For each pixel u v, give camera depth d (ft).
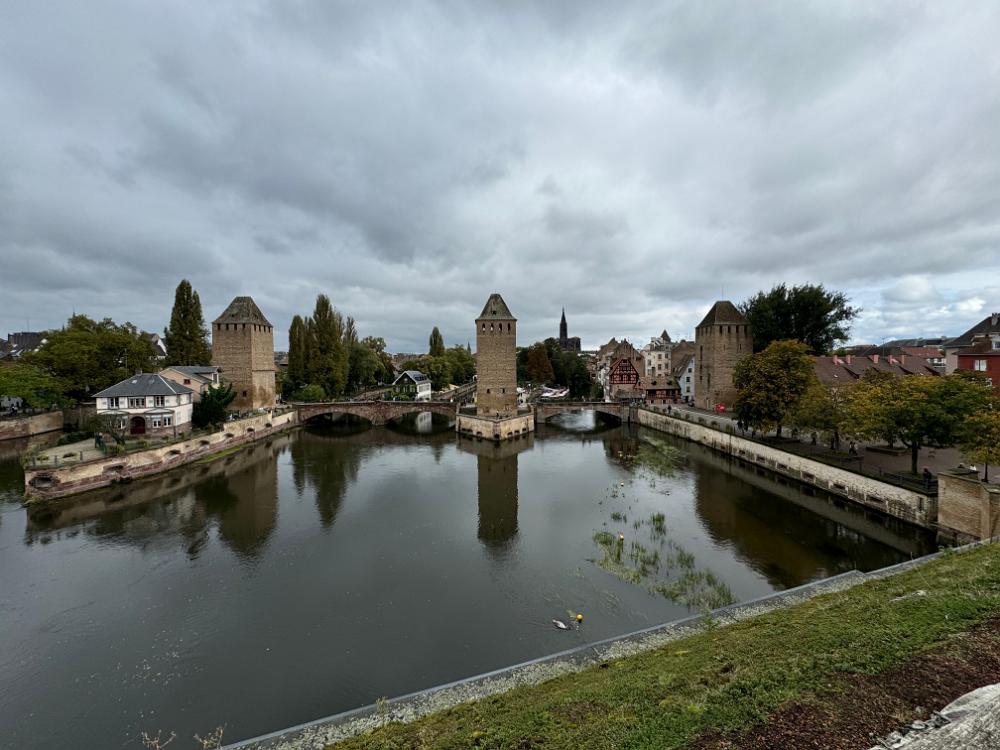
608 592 76.48
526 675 47.62
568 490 135.74
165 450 156.46
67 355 196.44
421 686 56.90
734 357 235.20
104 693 56.80
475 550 95.14
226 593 79.36
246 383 242.78
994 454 78.33
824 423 126.00
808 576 80.23
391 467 168.25
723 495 128.06
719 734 29.50
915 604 43.93
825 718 29.58
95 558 92.58
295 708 54.03
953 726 27.04
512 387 231.30
